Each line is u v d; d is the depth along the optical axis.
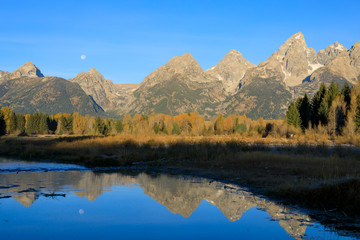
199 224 10.25
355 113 58.75
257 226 10.12
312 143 47.25
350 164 22.12
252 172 21.19
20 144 48.72
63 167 25.62
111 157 32.09
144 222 10.43
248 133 88.06
